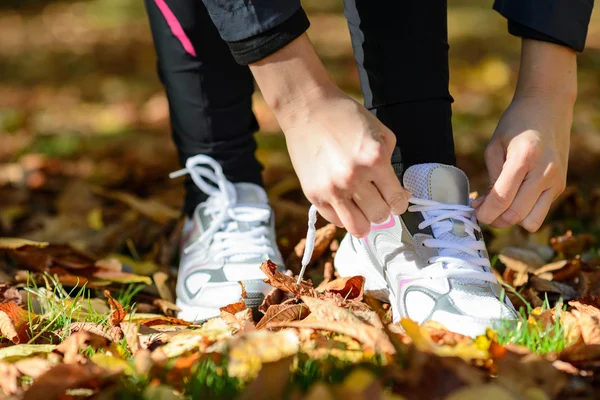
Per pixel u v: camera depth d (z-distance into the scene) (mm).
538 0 1461
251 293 1646
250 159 1931
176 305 1778
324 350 1249
